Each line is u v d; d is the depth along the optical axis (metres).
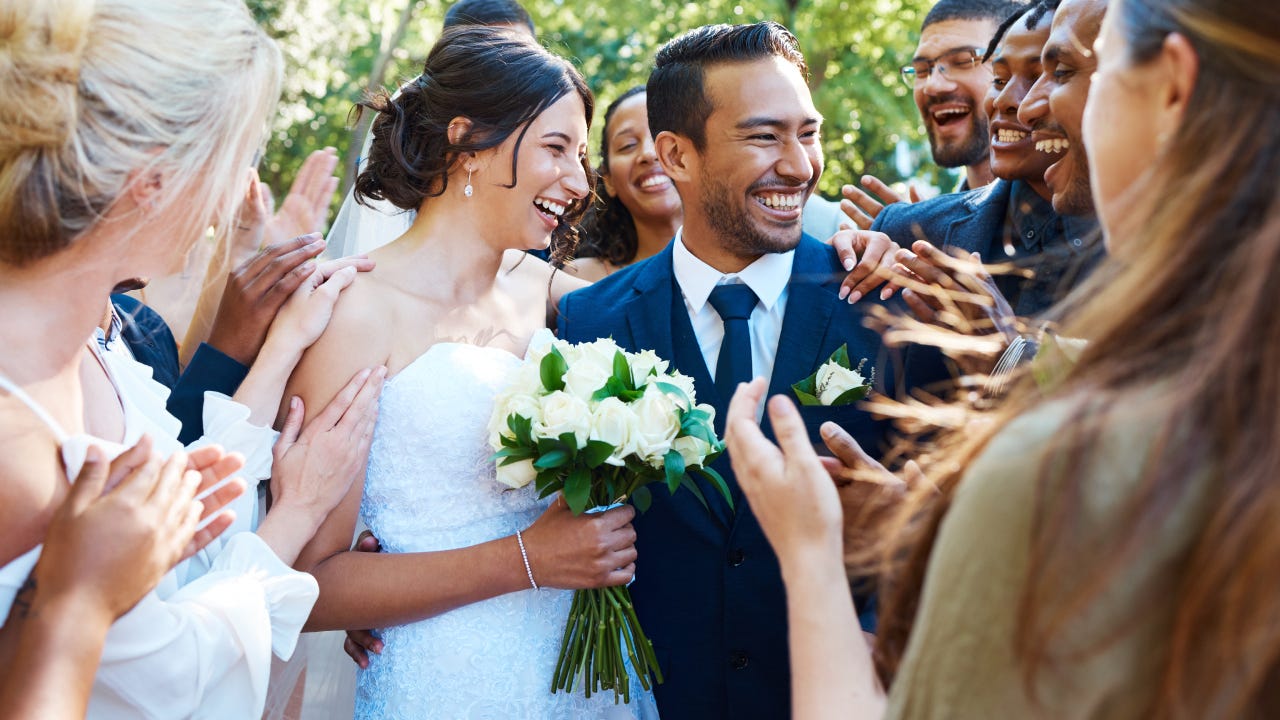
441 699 2.25
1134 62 1.04
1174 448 0.91
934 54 3.90
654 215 4.07
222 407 2.10
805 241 2.63
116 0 1.51
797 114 2.40
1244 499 0.87
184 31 1.56
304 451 2.13
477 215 2.43
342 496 2.17
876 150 12.59
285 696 2.54
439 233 2.44
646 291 2.58
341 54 10.26
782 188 2.44
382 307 2.32
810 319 2.47
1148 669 0.93
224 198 1.67
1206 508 0.91
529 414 2.06
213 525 1.68
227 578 1.86
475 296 2.48
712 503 2.38
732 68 2.41
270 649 1.84
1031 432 1.00
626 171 4.03
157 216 1.58
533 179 2.38
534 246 2.49
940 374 2.42
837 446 1.96
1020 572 0.97
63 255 1.53
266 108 1.67
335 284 2.27
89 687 1.37
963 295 2.28
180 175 1.55
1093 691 0.95
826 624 1.31
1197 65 0.98
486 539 2.33
